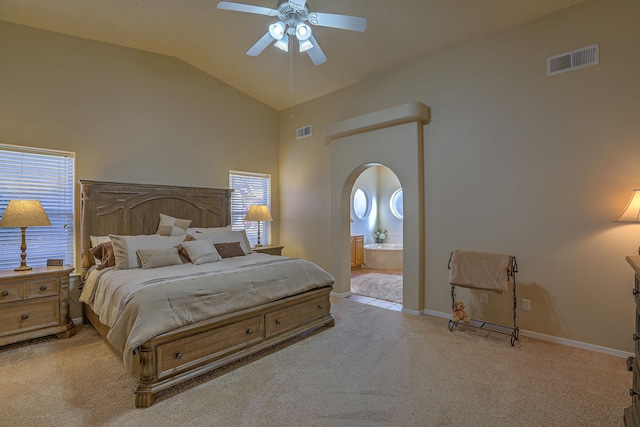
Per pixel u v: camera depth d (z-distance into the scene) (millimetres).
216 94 4988
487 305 3494
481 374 2480
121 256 3188
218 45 4086
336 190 4770
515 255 3283
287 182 5715
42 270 3152
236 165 5234
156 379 2168
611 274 2787
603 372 2488
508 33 3322
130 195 3998
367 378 2436
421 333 3316
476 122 3539
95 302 3027
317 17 2551
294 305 3168
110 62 3975
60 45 3633
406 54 3893
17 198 3385
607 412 2004
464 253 3346
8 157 3344
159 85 4375
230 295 2658
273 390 2279
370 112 4484
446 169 3764
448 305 3768
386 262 7129
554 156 3053
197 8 3312
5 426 1889
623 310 2736
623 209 2717
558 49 3027
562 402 2111
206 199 4723
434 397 2182
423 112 3803
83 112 3766
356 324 3602
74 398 2172
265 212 5086
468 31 3398
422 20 3270
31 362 2684
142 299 2273
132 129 4137
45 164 3551
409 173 3934
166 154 4434
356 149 4484
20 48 3391
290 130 5660
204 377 2449
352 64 4172
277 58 4293
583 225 2912
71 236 3719
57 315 3172
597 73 2828
